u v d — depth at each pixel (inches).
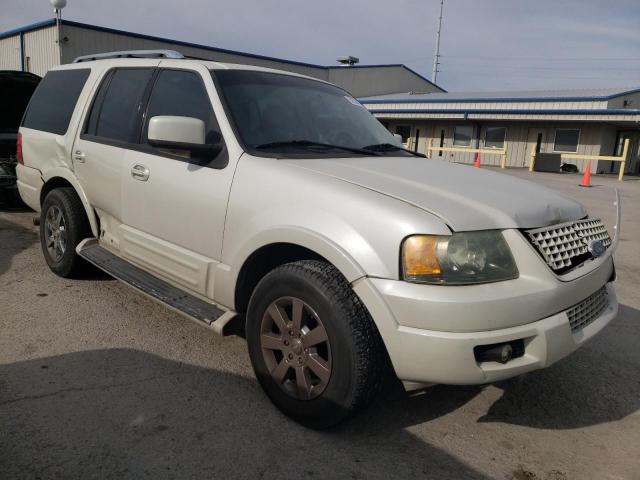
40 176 189.8
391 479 95.3
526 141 1034.7
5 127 305.9
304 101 147.5
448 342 90.3
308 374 106.3
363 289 95.3
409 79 1563.7
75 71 188.1
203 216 124.5
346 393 98.7
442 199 102.5
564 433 113.4
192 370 129.3
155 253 139.7
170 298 131.5
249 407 114.7
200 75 137.9
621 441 111.7
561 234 107.2
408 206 98.7
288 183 110.3
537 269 98.0
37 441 98.8
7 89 293.7
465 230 95.0
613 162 1019.9
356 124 154.6
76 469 92.2
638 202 510.6
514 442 109.0
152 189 137.8
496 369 93.4
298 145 131.6
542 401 125.6
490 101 1033.5
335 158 127.0
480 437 110.0
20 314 155.3
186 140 120.0
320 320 101.0
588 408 123.8
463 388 128.7
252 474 94.0
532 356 97.0
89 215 167.8
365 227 97.6
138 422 106.7
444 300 90.3
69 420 105.9
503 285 95.0
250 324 115.3
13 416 105.9
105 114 163.9
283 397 110.0
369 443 105.2
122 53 177.6
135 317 158.1
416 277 92.8
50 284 181.0
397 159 135.6
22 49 967.0
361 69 1401.3
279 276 108.0
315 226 102.3
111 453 96.9
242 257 115.1
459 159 1113.4
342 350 98.0
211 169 124.5
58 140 178.9
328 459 99.4
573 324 105.1
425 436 108.9
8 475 89.7
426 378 93.3
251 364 127.6
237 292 119.5
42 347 135.9
